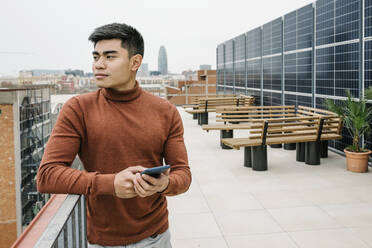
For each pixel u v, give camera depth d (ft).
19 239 4.62
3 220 98.58
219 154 26.63
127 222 4.94
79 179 4.05
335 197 16.56
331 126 23.09
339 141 25.36
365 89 21.61
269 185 18.61
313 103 29.25
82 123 4.70
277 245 11.95
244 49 51.11
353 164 20.75
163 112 5.12
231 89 59.72
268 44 40.52
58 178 4.07
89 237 5.08
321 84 27.66
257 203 16.01
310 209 15.15
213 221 14.12
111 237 4.96
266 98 41.88
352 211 14.83
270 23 39.55
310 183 18.78
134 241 5.02
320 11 27.40
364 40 21.56
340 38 24.44
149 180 3.90
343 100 23.18
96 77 4.70
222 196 17.07
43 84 95.86
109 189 4.02
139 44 4.93
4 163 99.04
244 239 12.46
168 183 4.47
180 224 13.91
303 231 13.01
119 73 4.70
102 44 4.72
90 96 4.90
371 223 13.60
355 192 17.20
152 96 5.21
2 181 99.30
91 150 4.77
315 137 22.29
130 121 4.81
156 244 5.29
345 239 12.31
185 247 11.96
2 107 96.17
